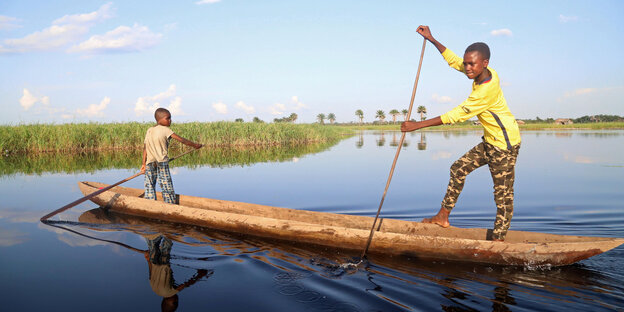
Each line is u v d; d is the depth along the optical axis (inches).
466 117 140.0
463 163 156.4
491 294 112.0
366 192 282.5
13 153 621.9
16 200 249.6
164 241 162.4
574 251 130.8
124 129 727.7
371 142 984.9
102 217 207.9
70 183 320.5
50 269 126.5
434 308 102.2
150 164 225.6
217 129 847.1
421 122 150.4
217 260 138.6
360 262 139.8
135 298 105.1
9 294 106.6
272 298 106.6
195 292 109.8
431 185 309.0
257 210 212.5
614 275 127.1
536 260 133.4
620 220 197.6
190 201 236.8
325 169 418.0
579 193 269.7
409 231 174.2
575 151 604.7
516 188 293.9
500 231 143.9
